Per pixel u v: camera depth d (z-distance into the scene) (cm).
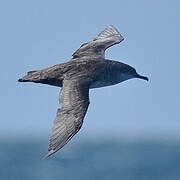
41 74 1548
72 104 1441
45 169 6456
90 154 7919
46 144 10475
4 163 7294
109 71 1606
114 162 7181
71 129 1381
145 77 1727
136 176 6469
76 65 1564
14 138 14850
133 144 10819
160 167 6925
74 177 6119
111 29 1911
